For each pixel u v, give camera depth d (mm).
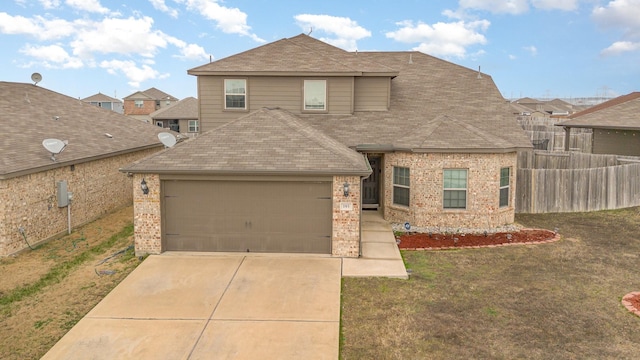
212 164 11383
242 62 17391
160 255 11516
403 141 14711
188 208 11695
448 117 16000
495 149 13914
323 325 7852
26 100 17922
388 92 17359
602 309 8406
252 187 11539
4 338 7477
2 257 11477
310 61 17562
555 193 16703
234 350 7078
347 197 11305
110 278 10094
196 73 16844
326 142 13023
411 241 12906
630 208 17219
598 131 23953
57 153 13586
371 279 9945
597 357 6809
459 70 20609
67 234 14023
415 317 8133
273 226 11625
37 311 8461
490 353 6945
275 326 7824
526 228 14438
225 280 9875
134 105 66438
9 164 11734
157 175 11453
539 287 9477
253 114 14352
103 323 7957
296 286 9547
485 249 12188
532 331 7598
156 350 7086
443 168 14172
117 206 17859
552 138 27672
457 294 9133
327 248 11609
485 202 14250
